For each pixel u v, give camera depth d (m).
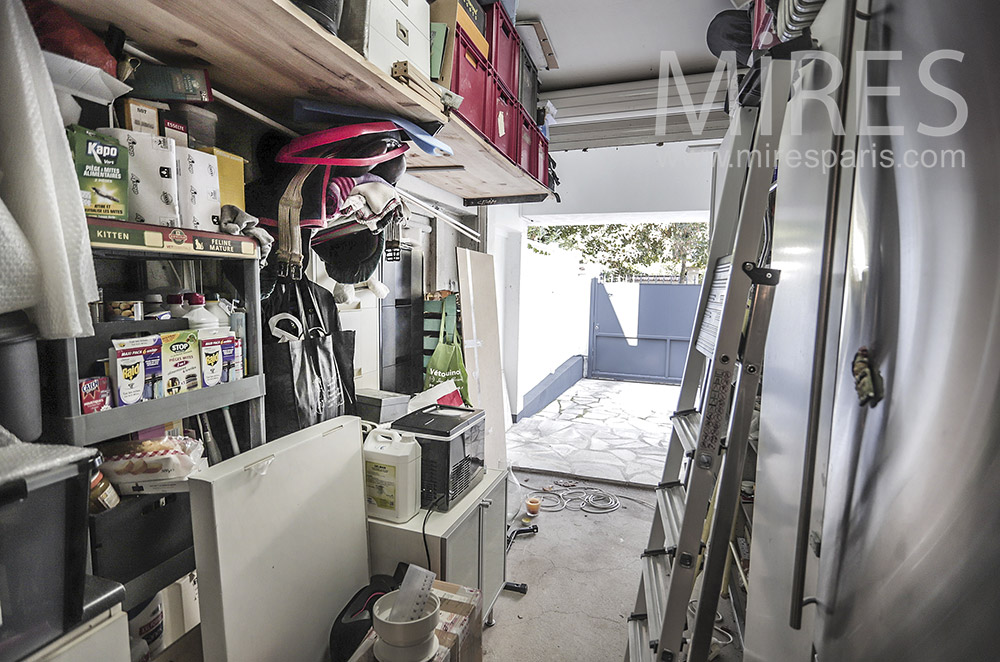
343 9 1.40
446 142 2.31
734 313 1.29
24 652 0.73
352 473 1.67
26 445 0.77
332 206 1.64
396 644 1.25
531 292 6.25
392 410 2.43
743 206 1.23
